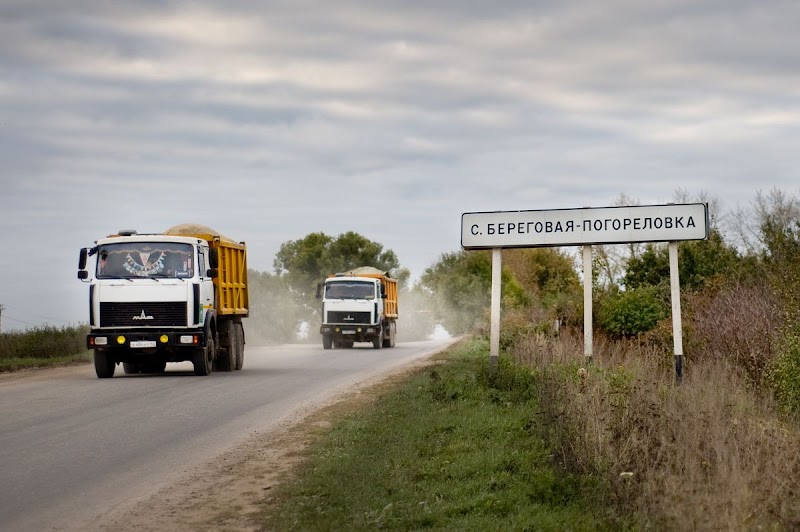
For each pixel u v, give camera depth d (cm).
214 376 2497
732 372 1736
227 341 2711
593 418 1047
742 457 934
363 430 1377
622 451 953
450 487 977
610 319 2742
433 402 1653
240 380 2341
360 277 4528
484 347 3278
